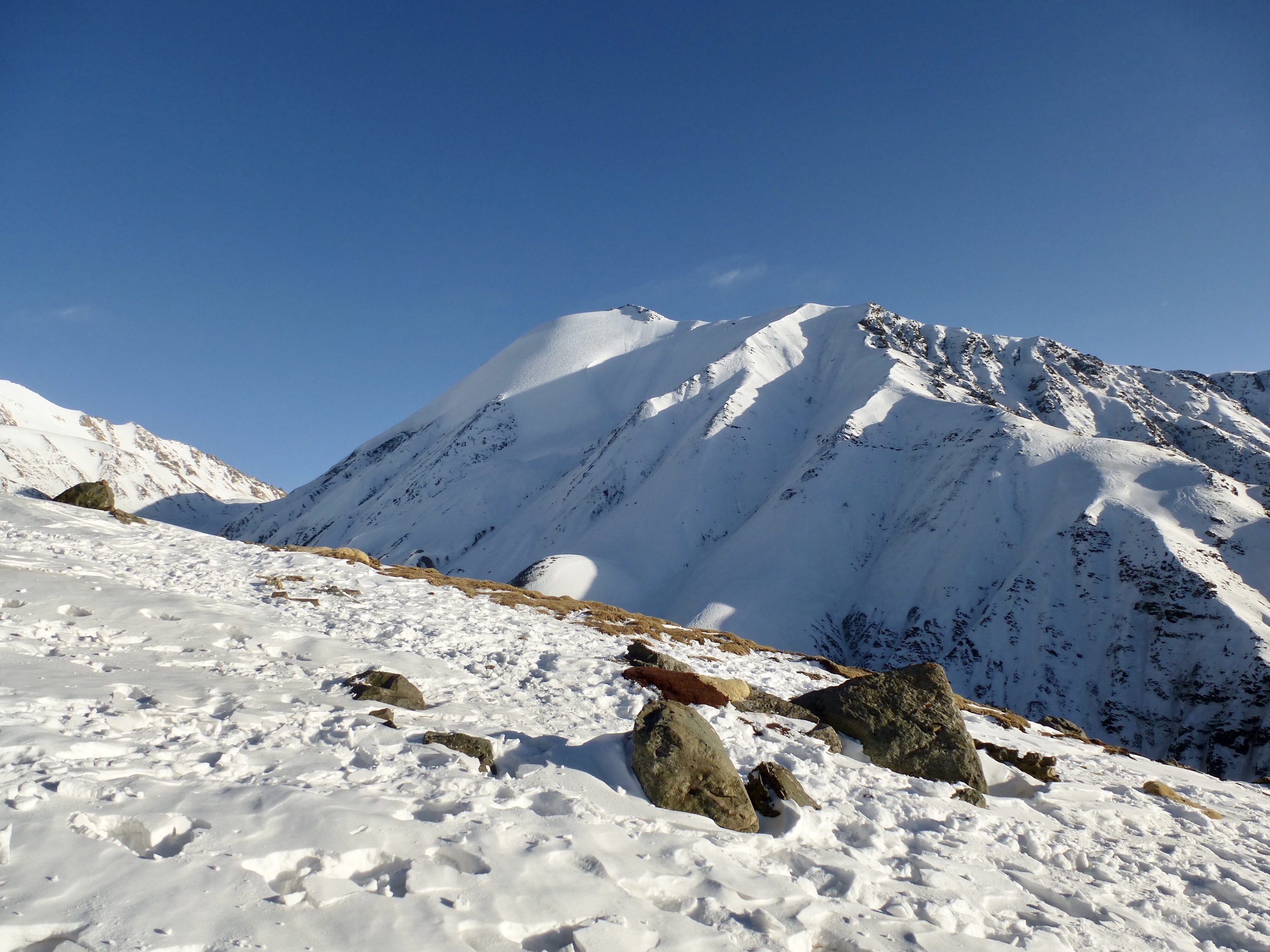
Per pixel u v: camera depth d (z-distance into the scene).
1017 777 14.82
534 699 13.49
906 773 13.83
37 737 7.04
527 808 8.09
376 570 27.52
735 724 13.63
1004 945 7.21
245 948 4.57
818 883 7.91
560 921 5.75
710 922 6.39
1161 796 17.03
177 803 6.32
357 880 5.89
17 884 4.70
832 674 27.03
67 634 11.90
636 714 13.32
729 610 110.94
